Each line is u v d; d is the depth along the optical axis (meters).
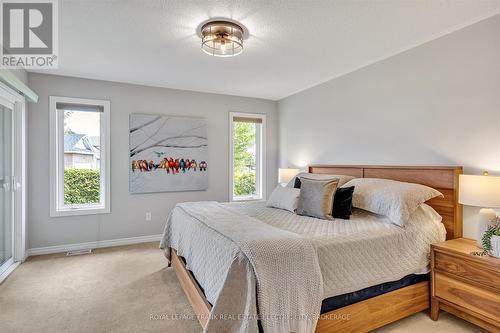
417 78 2.68
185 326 1.99
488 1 1.96
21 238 3.18
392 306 1.95
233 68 3.33
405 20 2.21
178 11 2.08
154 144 4.07
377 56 2.96
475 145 2.25
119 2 1.96
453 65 2.39
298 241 1.63
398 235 2.02
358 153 3.32
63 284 2.65
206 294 1.80
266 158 4.93
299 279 1.53
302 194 2.65
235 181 4.79
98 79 3.77
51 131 3.54
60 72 3.48
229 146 4.63
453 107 2.39
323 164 3.87
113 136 3.88
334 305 1.74
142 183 4.00
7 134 2.98
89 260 3.29
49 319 2.06
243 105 4.73
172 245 2.85
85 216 3.74
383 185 2.45
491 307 1.76
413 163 2.71
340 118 3.58
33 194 3.47
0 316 2.09
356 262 1.80
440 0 1.94
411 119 2.73
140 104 4.03
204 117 4.44
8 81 2.50
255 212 2.77
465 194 2.04
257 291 1.42
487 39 2.17
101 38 2.52
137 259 3.34
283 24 2.27
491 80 2.15
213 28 2.24
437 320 2.09
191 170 4.32
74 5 2.00
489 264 1.76
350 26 2.30
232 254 1.55
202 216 2.32
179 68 3.33
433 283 2.09
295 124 4.48
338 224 2.21
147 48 2.74
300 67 3.29
